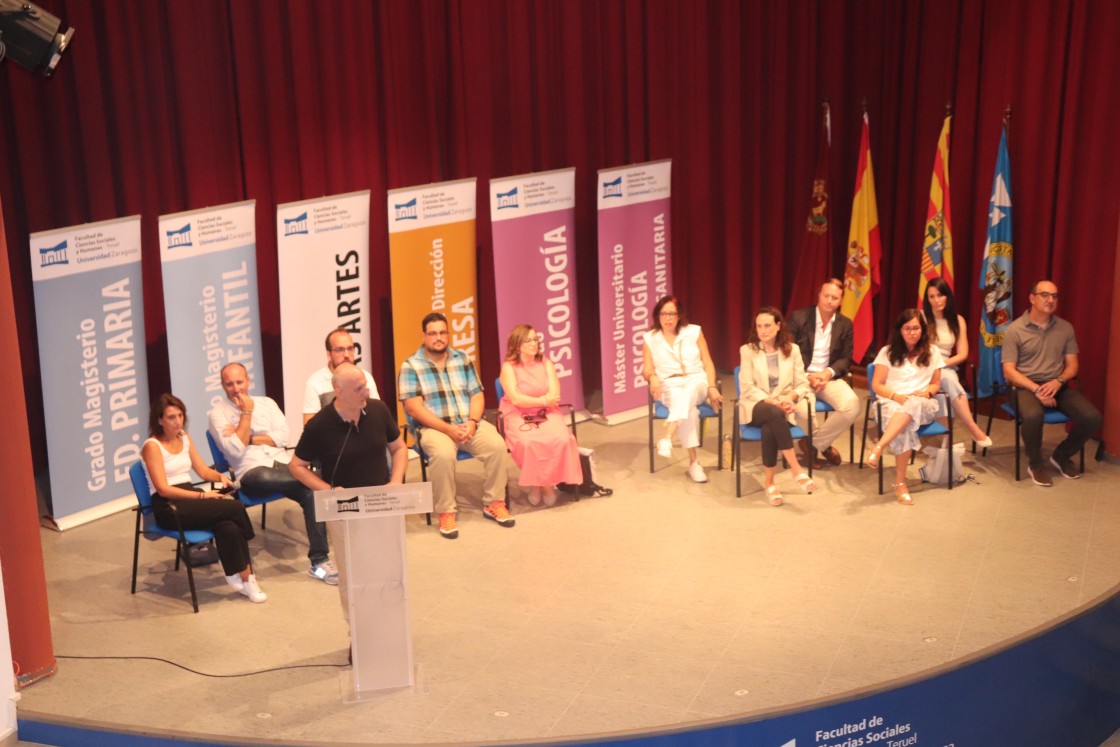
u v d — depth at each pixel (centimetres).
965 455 700
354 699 452
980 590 529
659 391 677
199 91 664
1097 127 703
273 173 696
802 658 474
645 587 541
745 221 865
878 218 858
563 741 420
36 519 465
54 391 608
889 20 830
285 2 680
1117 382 667
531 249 728
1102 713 530
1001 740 488
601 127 797
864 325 848
